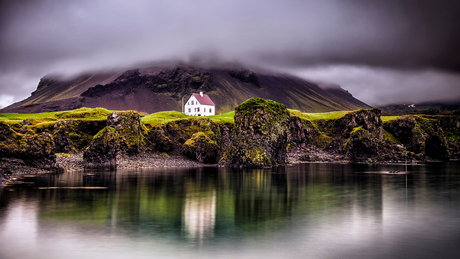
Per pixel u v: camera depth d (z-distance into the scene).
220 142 163.50
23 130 107.94
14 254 36.47
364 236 43.50
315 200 66.50
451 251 38.53
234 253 37.19
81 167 117.88
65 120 135.25
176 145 154.50
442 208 59.88
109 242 40.31
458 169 137.00
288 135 151.25
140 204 60.81
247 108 142.12
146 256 36.12
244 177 102.69
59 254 36.53
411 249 39.06
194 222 49.28
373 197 70.25
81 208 56.88
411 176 109.69
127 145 131.12
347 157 180.62
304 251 38.03
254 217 52.59
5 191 70.75
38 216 51.38
